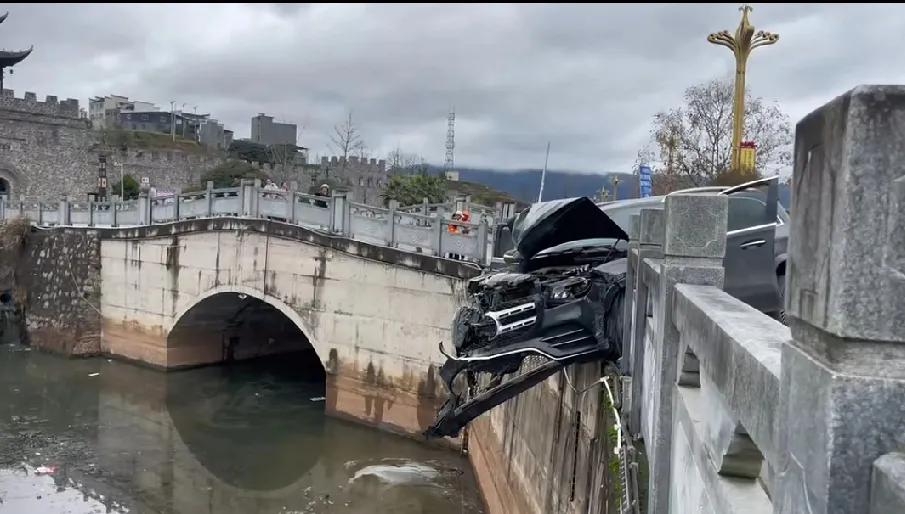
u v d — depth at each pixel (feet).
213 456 57.16
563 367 25.82
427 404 57.41
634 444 20.03
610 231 30.25
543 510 30.86
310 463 55.16
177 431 63.00
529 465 35.04
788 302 6.36
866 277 5.09
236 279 72.13
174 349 81.25
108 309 88.12
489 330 26.05
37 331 93.35
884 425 5.09
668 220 14.98
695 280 14.70
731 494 8.92
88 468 54.80
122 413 68.08
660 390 14.90
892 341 5.08
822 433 5.34
